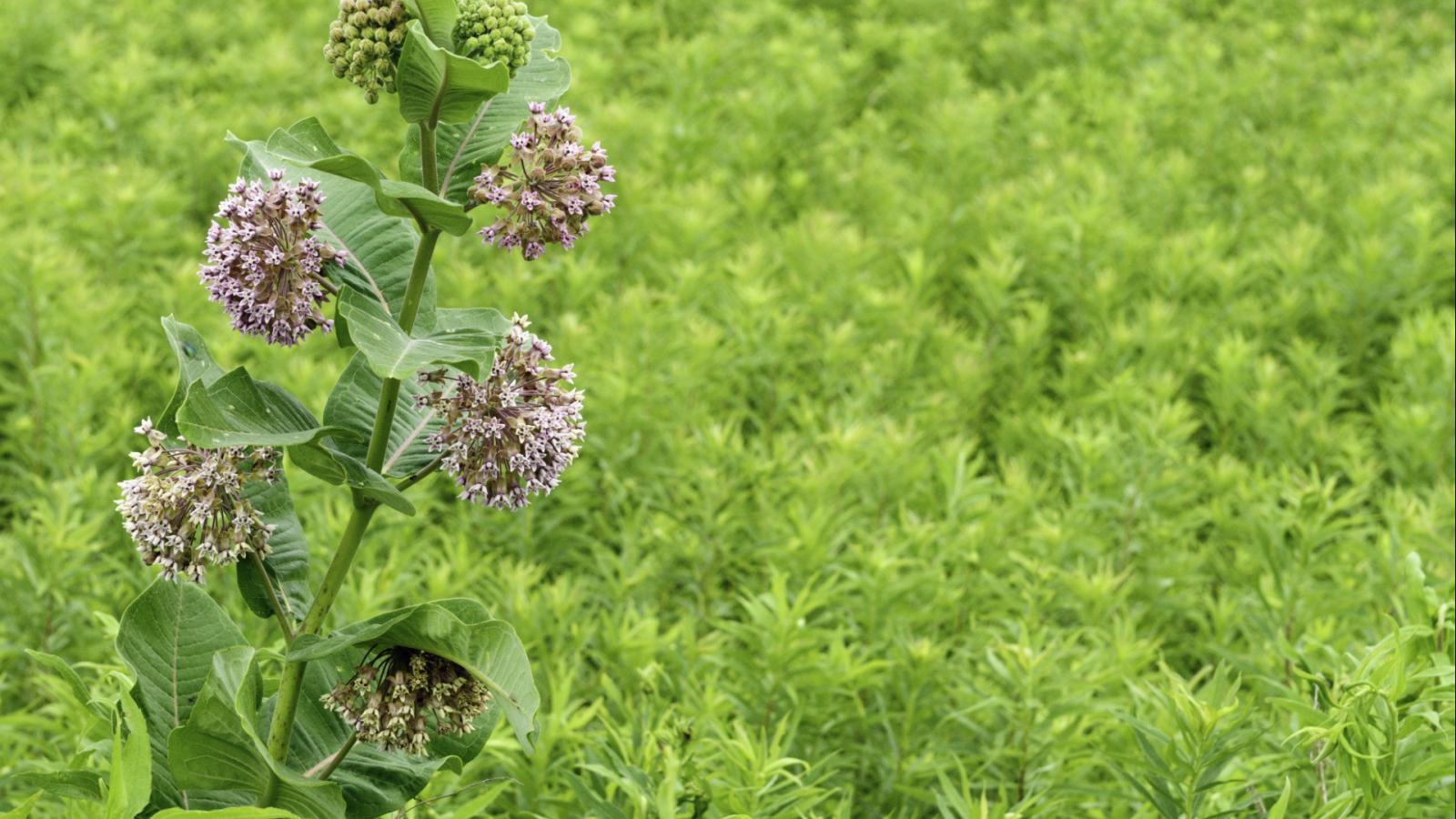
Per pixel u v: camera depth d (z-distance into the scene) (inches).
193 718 88.6
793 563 188.1
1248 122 404.8
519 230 89.2
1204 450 294.5
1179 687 126.6
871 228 345.4
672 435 234.8
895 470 218.2
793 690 153.8
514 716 82.7
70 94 384.2
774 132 384.5
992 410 278.1
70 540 179.2
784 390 261.3
